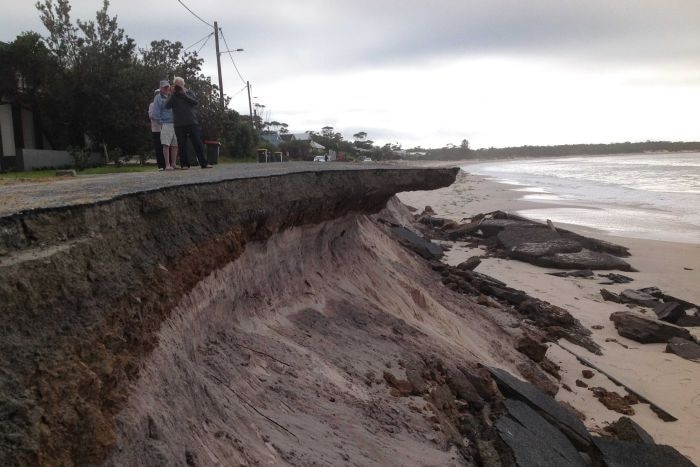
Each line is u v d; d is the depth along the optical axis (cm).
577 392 1073
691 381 1119
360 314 896
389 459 544
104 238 359
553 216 3309
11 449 227
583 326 1449
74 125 2747
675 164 10225
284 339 676
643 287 1814
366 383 695
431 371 812
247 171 880
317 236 948
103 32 2825
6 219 284
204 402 438
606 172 8238
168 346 420
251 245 693
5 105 2464
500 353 1124
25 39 2442
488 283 1658
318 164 1433
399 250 1553
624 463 762
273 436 479
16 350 251
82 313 304
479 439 706
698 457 852
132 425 323
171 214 484
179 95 1165
